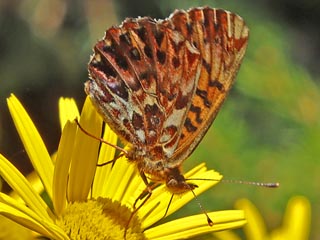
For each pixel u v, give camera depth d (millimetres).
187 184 213
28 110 411
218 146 326
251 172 324
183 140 213
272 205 321
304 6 434
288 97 336
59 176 207
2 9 412
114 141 217
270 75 337
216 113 213
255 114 339
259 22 398
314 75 429
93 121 210
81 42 407
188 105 212
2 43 413
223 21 212
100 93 206
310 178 324
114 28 208
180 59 211
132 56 209
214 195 320
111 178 217
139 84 210
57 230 196
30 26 412
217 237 238
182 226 213
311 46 436
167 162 213
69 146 206
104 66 207
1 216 201
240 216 213
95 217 210
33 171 230
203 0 405
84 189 211
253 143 331
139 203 217
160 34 210
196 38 211
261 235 240
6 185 213
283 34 405
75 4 406
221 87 212
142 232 213
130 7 404
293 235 239
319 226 319
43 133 413
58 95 414
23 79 413
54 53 411
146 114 210
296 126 334
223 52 212
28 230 202
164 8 408
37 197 204
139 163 213
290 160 326
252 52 343
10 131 362
